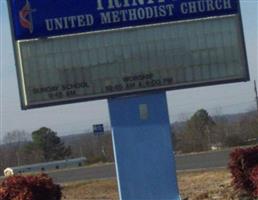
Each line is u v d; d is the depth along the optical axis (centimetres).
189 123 6250
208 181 2320
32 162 6688
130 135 1331
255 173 1297
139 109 1333
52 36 1328
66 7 1328
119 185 1327
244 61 1352
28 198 1147
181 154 4953
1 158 6619
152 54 1344
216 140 5903
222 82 1349
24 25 1319
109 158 5762
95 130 3606
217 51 1352
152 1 1345
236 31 1355
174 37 1348
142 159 1332
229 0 1352
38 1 1321
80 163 5638
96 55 1336
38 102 1323
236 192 1399
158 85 1339
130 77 1339
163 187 1330
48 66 1329
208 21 1353
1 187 1171
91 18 1334
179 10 1347
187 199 1762
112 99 1338
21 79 1323
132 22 1340
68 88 1331
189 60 1348
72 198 2264
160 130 1331
